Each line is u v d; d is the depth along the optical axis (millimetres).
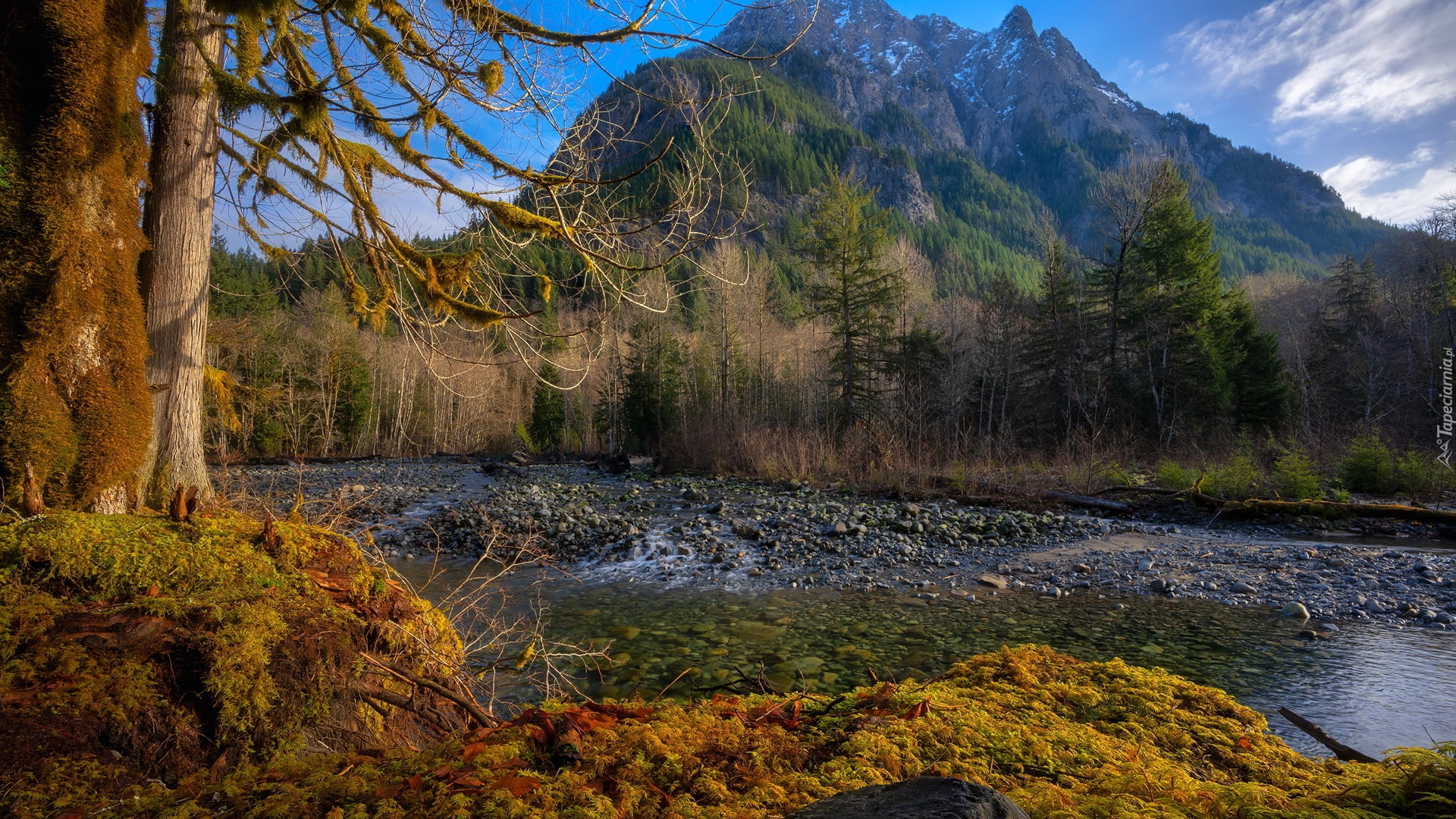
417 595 3346
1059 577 8789
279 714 2125
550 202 4555
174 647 2078
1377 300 40250
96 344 3016
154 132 3727
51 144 2920
